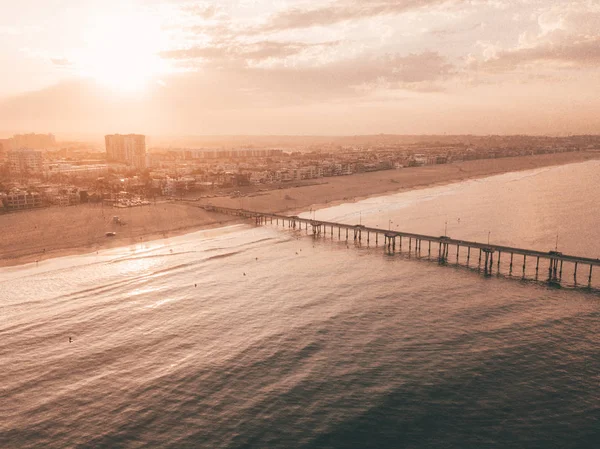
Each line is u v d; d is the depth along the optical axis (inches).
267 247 7426.2
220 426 2910.9
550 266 5698.8
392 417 2970.0
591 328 4197.8
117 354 3833.7
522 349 3814.0
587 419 2918.3
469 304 4815.5
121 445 2755.9
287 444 2746.1
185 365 3639.3
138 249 7293.3
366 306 4773.6
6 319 4564.5
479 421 2923.2
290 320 4443.9
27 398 3238.2
